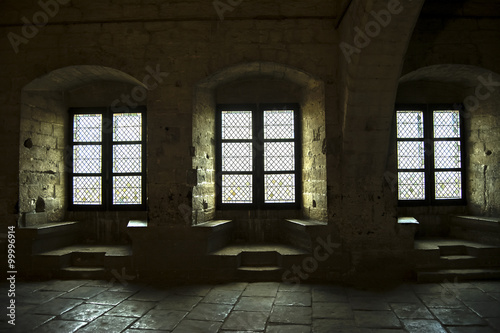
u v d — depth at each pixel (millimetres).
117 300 4527
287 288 5016
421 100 6562
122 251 5793
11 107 5715
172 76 5672
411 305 4281
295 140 6496
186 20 5711
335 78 5617
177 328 3645
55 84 6219
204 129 6062
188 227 5492
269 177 6512
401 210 6496
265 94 6555
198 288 5039
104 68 5816
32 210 5895
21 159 5703
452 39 5734
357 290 4883
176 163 5594
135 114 6590
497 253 5492
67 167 6594
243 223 6453
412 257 5473
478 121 6309
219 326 3697
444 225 6543
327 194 5520
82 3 5758
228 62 5656
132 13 5730
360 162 5477
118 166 6586
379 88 5039
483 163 6215
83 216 6574
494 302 4359
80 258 5820
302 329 3621
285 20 5691
